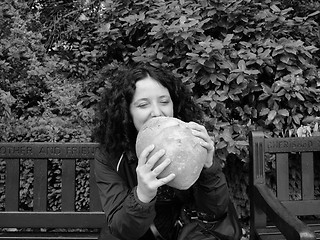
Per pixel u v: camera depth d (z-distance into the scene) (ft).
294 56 9.55
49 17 13.53
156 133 4.55
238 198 9.80
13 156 6.95
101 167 5.54
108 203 5.11
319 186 9.77
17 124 9.98
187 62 9.46
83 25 12.43
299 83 9.02
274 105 9.22
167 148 4.41
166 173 4.44
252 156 6.52
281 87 9.08
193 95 9.40
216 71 9.37
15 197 6.97
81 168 9.55
